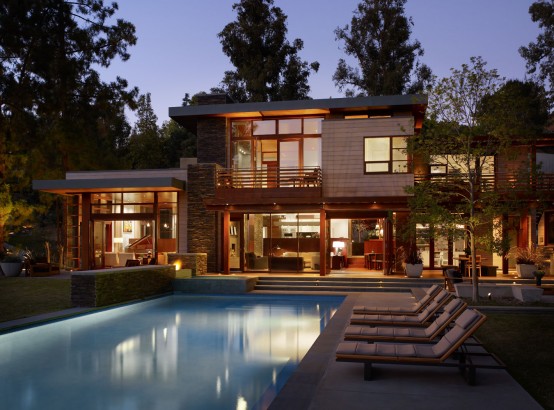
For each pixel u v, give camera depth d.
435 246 24.44
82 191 24.91
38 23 28.41
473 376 6.49
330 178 22.86
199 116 24.73
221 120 24.88
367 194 22.56
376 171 22.59
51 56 28.52
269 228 23.89
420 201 14.68
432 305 10.03
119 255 25.12
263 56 43.44
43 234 42.62
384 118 22.66
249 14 43.16
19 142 28.80
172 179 23.02
